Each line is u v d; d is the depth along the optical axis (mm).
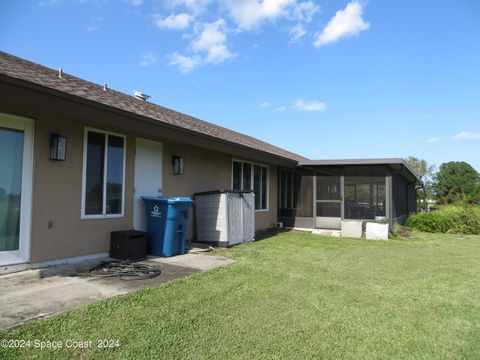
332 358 3229
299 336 3652
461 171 42156
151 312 4055
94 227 6758
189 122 10461
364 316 4312
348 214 14016
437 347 3537
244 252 8219
